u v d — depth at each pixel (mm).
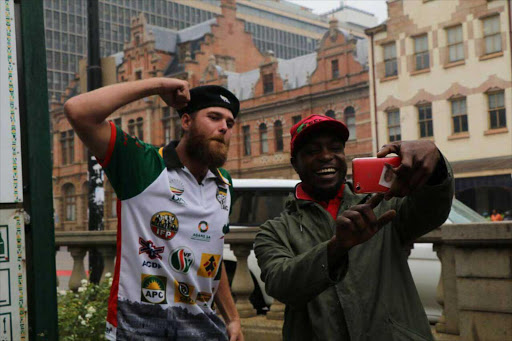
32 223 2361
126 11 82875
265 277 2096
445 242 4219
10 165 2283
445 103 27109
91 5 8281
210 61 39688
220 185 2549
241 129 36562
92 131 2168
